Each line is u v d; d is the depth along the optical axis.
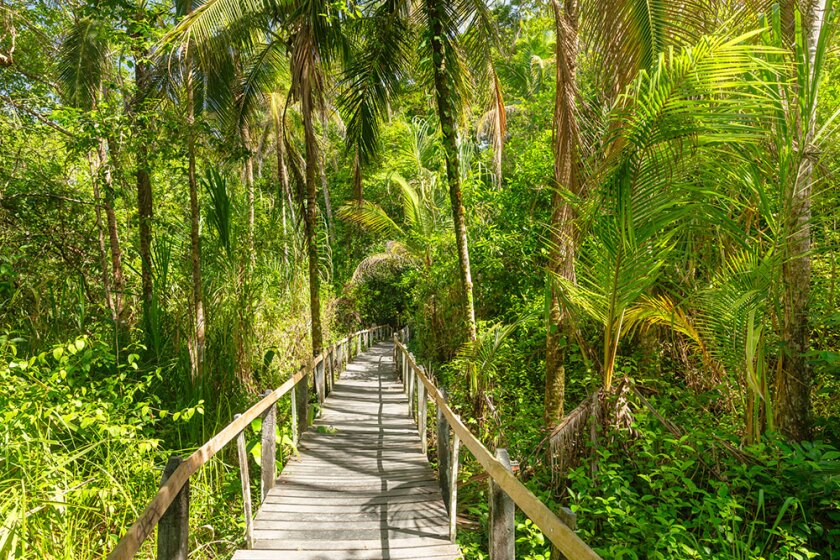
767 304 4.84
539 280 11.89
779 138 4.31
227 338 8.45
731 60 3.78
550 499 4.97
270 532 4.88
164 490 2.91
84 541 4.45
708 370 6.19
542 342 9.16
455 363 9.12
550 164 12.29
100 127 8.22
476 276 12.57
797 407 4.53
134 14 8.25
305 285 13.64
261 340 9.95
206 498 5.74
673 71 3.83
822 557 4.04
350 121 10.52
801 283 4.49
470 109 10.88
